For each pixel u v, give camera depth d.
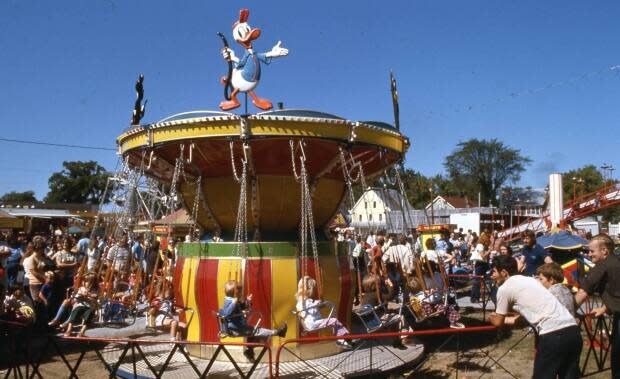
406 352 6.41
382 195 8.70
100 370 6.89
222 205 6.64
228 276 6.11
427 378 6.21
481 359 7.07
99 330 8.20
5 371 6.80
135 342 4.68
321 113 5.91
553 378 4.20
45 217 33.81
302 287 5.80
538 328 4.28
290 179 6.48
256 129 5.64
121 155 6.95
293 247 6.21
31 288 8.95
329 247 6.55
